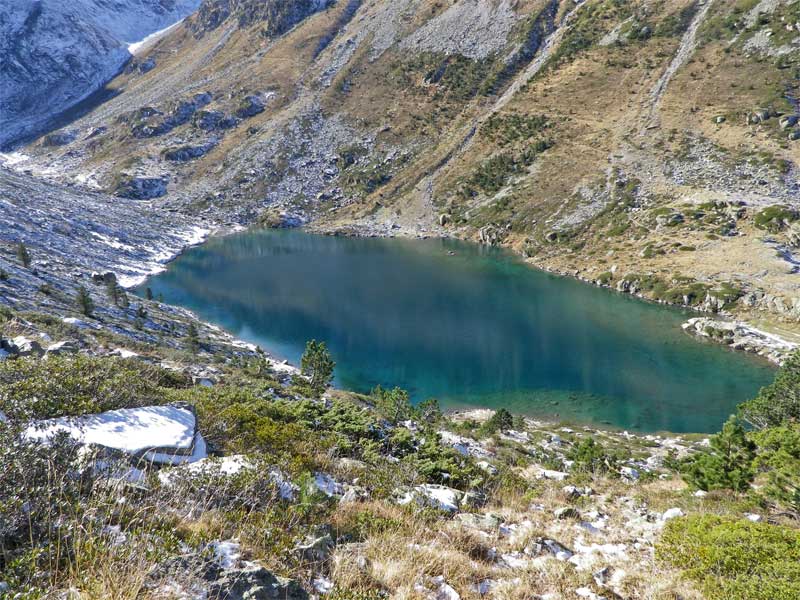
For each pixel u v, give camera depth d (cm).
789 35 13412
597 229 11131
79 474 756
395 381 6131
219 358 5484
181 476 887
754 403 3048
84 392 1159
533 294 9256
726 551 945
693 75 14062
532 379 6131
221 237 14988
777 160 10769
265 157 19175
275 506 919
